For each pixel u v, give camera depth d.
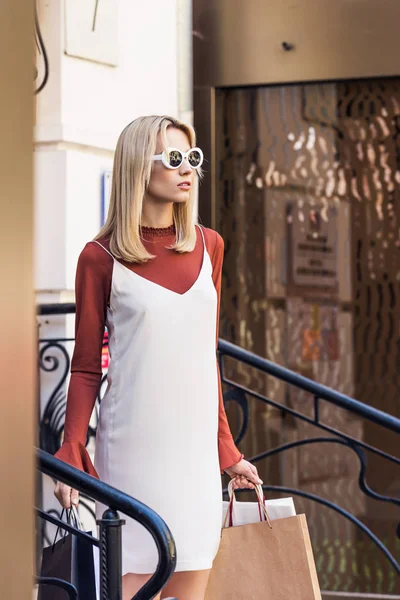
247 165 6.88
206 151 6.77
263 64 6.72
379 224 6.77
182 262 3.35
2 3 1.42
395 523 6.66
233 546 3.51
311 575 3.44
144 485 3.21
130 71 6.32
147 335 3.22
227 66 6.75
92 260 3.33
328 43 6.64
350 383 6.80
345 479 6.75
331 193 6.82
